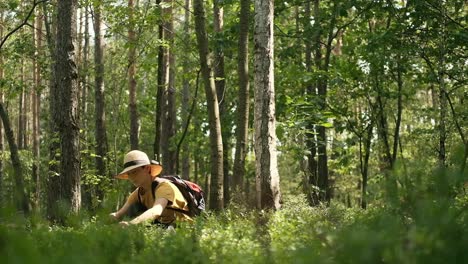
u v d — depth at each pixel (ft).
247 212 23.84
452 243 5.06
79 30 98.17
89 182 58.54
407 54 53.88
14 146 54.54
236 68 77.10
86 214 7.62
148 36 65.92
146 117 123.95
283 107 57.47
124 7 57.67
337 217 14.02
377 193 6.72
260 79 34.91
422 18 53.93
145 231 13.08
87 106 112.88
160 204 17.72
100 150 72.79
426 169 6.62
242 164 45.60
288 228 13.57
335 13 63.36
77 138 34.47
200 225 11.93
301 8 94.94
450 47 52.90
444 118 45.93
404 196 6.46
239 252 8.30
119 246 7.34
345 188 109.09
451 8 58.80
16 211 5.51
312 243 5.98
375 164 99.04
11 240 4.30
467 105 55.47
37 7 64.64
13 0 61.11
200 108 95.96
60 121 34.24
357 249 4.75
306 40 68.49
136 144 74.79
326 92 69.26
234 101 82.38
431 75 58.18
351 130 68.64
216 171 45.42
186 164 94.43
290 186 96.68
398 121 66.08
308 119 55.16
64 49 34.30
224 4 64.34
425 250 4.82
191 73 67.72
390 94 62.49
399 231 5.35
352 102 70.33
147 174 18.69
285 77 68.33
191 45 63.82
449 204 6.08
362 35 65.87
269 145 34.32
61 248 6.84
